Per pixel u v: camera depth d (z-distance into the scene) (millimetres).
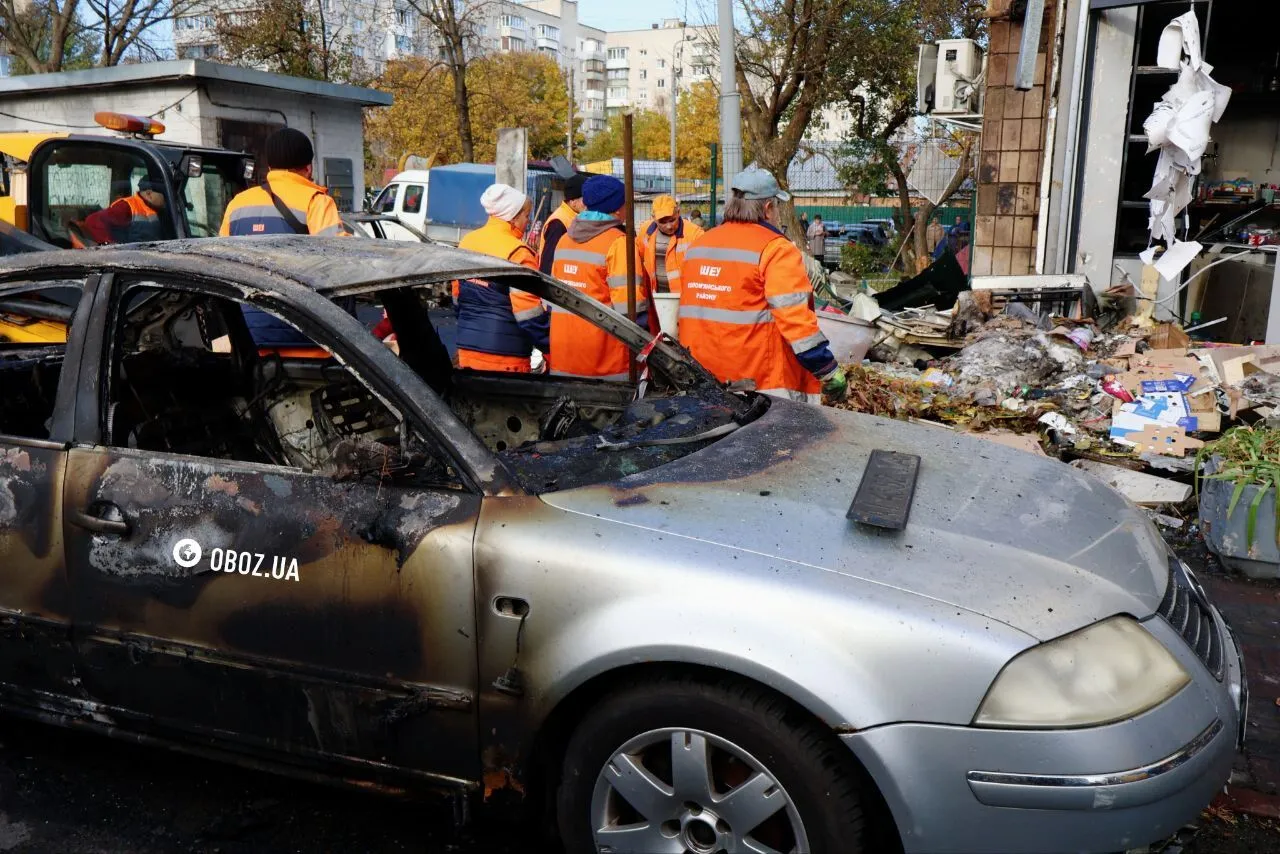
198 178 8477
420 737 2541
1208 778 2236
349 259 3053
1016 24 9906
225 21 22859
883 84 20625
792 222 17891
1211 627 2600
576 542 2377
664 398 3432
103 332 2900
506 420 3979
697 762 2273
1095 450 5945
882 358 8445
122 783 3088
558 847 2822
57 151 8086
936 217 22500
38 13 22297
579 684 2314
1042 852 2117
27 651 2945
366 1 28938
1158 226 8062
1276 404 5812
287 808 2986
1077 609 2266
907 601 2199
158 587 2723
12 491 2867
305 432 3826
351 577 2529
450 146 34969
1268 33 9914
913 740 2113
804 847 2227
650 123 53281
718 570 2273
